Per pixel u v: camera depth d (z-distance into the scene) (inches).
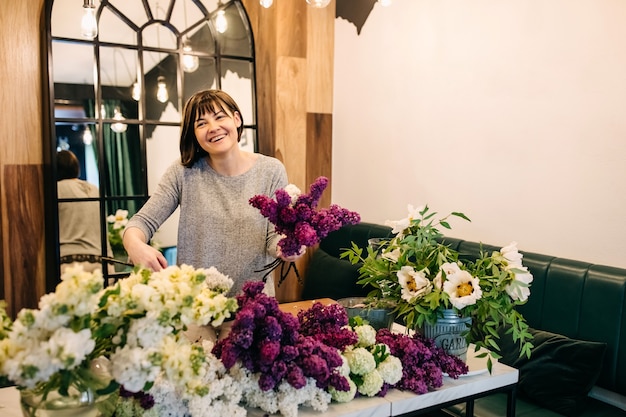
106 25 114.4
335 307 56.7
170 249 123.8
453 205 114.7
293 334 50.1
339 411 51.4
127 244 69.2
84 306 38.5
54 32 109.7
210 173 76.5
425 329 62.2
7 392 55.6
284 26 137.4
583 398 79.2
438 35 116.0
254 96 133.2
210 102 72.2
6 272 113.6
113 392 43.6
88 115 113.7
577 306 82.8
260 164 77.6
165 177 77.8
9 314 114.3
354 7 139.3
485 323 60.6
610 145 85.4
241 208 75.0
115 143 116.8
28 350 38.4
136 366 39.7
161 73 121.3
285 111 139.9
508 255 61.4
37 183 115.5
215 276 52.5
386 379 55.0
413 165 124.4
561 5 91.4
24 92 112.7
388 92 130.6
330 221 53.0
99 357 43.9
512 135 101.0
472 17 108.0
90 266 114.9
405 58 125.0
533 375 79.7
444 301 58.0
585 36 88.1
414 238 64.0
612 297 79.0
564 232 92.7
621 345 77.2
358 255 70.6
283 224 55.2
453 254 65.1
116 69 116.2
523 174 99.3
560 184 93.0
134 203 119.5
